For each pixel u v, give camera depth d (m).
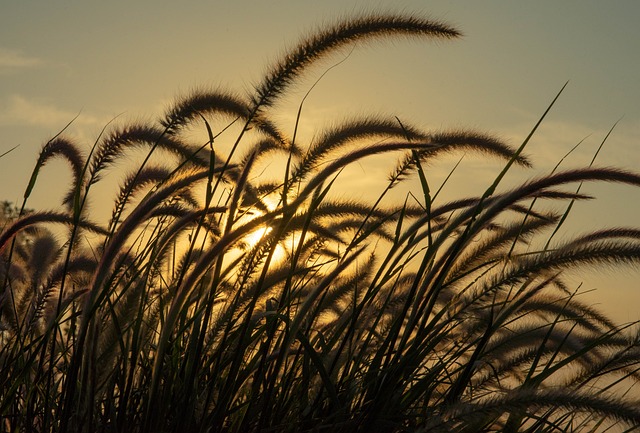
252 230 2.08
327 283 2.43
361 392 2.58
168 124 2.99
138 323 2.45
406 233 2.55
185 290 2.12
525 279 2.66
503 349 2.93
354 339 2.83
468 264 2.85
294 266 2.43
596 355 2.83
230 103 2.96
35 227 3.55
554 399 2.00
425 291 2.48
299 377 2.81
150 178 2.96
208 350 2.78
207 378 2.65
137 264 2.71
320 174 2.30
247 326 2.36
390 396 2.45
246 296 2.73
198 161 2.96
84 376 2.21
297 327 2.37
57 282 3.03
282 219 2.36
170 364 2.61
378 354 2.54
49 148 3.02
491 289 2.70
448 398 2.50
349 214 3.19
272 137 2.93
